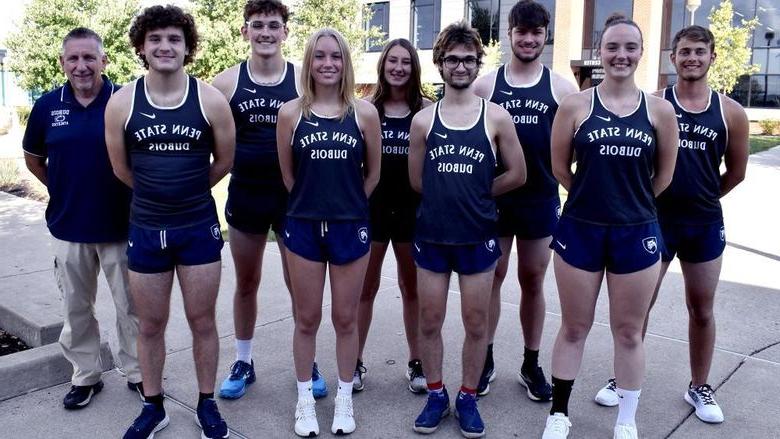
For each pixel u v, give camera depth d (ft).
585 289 10.98
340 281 11.62
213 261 11.25
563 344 11.46
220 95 11.12
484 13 101.81
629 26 10.35
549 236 13.11
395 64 12.60
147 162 10.66
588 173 10.62
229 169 11.68
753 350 15.65
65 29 78.54
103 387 13.52
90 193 11.93
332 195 11.25
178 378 14.10
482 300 11.56
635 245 10.59
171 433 11.95
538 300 13.29
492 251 11.53
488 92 13.05
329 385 13.98
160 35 10.34
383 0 109.19
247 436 11.93
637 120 10.42
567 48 92.89
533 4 12.53
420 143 11.82
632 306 10.84
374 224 13.12
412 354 13.80
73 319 12.49
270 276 21.81
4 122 89.66
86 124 11.82
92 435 11.79
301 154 11.25
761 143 78.69
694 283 12.39
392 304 19.33
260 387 13.85
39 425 12.07
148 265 10.93
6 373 12.94
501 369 14.83
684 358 15.26
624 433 11.19
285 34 12.82
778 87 103.81
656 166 11.00
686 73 11.64
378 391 13.76
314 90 11.35
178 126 10.60
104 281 20.59
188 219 10.93
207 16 73.97
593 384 13.96
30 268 21.26
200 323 11.43
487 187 11.39
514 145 11.67
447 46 11.14
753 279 21.45
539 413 12.85
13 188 38.19
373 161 11.98
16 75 89.86
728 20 92.38
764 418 12.52
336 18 75.10
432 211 11.36
